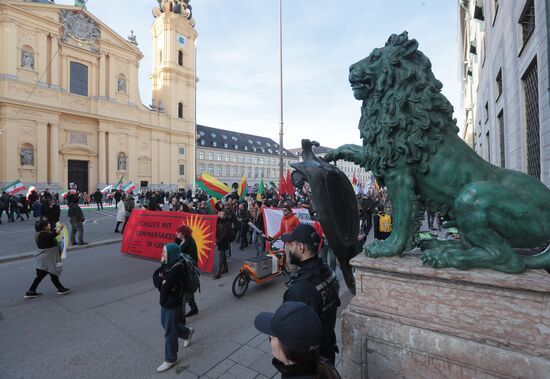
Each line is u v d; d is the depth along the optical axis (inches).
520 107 206.2
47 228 218.4
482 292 59.1
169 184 1670.8
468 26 608.4
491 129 347.9
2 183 1098.7
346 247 80.9
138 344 149.6
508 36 236.1
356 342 71.7
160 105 1662.2
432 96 70.9
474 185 64.4
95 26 1382.9
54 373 126.2
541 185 65.1
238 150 2564.0
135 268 290.5
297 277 82.0
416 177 74.8
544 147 152.0
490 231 62.1
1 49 1120.8
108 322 174.4
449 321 62.0
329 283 81.8
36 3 1195.9
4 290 228.4
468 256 62.6
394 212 76.3
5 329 165.8
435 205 74.5
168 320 128.3
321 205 72.2
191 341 151.8
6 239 424.5
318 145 83.5
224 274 273.0
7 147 1107.9
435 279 63.3
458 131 75.0
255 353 136.3
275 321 49.1
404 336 65.7
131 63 1510.8
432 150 70.9
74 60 1325.0
